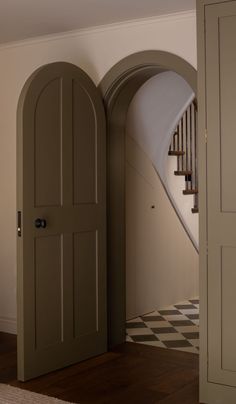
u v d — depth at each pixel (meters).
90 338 4.29
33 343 3.84
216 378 3.43
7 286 4.99
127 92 4.56
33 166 3.84
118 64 4.39
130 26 4.36
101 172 4.39
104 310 4.42
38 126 3.88
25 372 3.78
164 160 5.66
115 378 3.85
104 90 4.47
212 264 3.43
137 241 5.33
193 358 4.26
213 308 3.43
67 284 4.10
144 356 4.32
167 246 5.76
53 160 3.99
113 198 4.59
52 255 3.99
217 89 3.41
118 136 4.63
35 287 3.86
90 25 4.43
